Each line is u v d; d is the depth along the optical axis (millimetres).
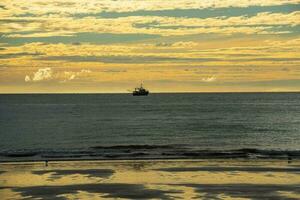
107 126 128375
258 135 106750
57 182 41531
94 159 57219
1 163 54062
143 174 45406
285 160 55500
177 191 37719
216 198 35219
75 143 92562
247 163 53000
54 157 60219
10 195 36375
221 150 71438
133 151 70312
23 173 46406
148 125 131375
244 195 36219
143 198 35438
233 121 145000
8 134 109312
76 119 152125
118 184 40594
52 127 125750
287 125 131125
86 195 36438
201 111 196250
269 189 38312
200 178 43125
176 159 56812
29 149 79438
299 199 35000
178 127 125438
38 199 35156
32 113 181750
